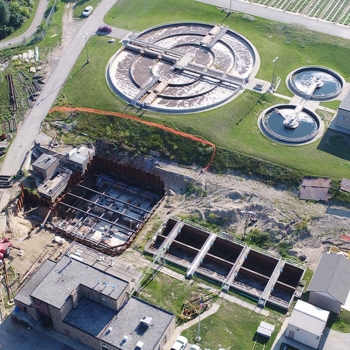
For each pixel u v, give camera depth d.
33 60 143.25
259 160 113.69
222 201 109.69
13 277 97.94
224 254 105.88
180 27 154.00
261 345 87.25
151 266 99.12
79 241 105.44
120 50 144.38
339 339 87.69
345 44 144.25
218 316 91.31
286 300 96.19
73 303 88.25
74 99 130.62
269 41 146.75
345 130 120.31
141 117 124.31
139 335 84.94
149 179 116.69
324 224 104.25
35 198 112.31
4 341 89.00
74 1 165.38
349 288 90.81
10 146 121.62
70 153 116.81
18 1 161.12
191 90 131.62
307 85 133.62
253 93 130.25
